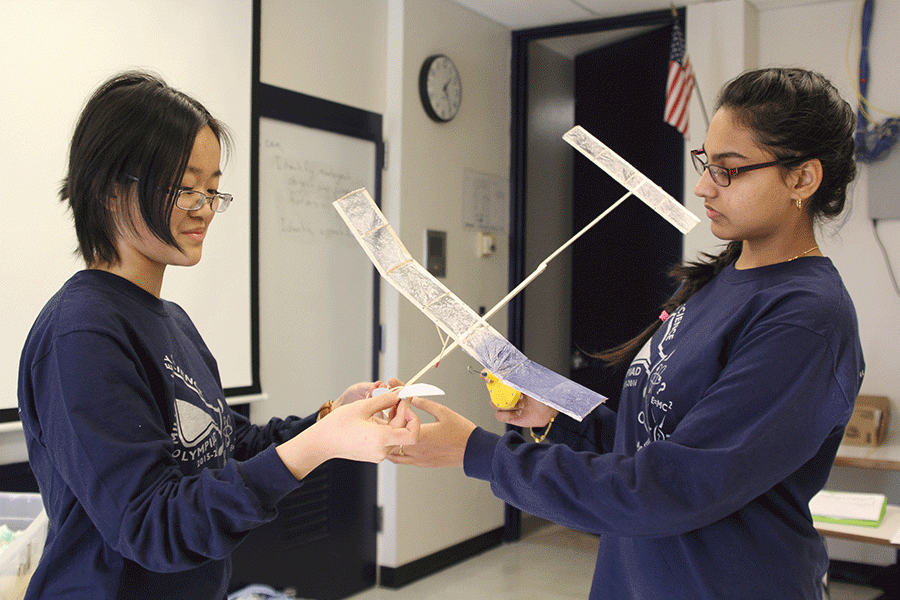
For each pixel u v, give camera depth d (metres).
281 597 2.07
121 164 0.90
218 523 0.82
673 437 0.91
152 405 0.91
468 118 3.73
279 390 2.84
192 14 2.40
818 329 0.89
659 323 1.28
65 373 0.85
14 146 1.97
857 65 3.56
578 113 4.52
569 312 4.49
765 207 0.98
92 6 2.13
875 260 3.51
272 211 2.80
